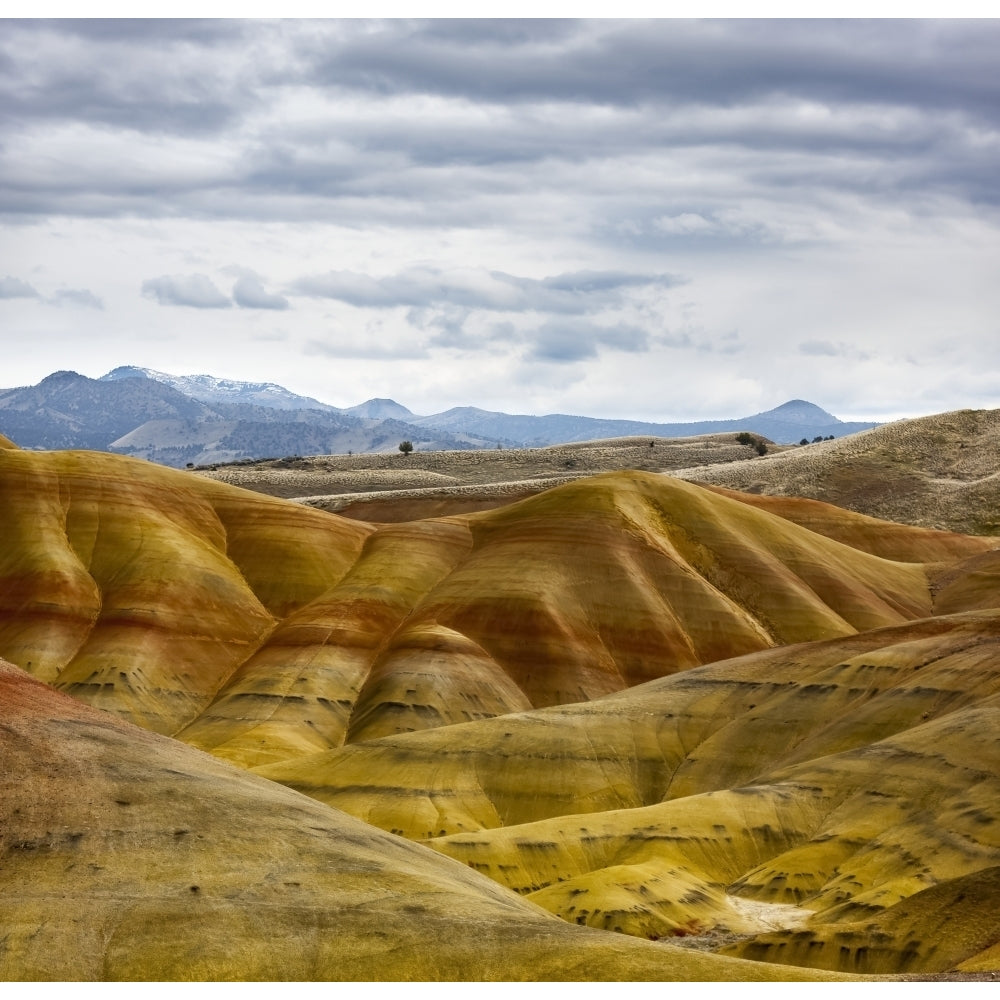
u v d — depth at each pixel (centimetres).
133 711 13562
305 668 14238
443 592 15725
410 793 10500
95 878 5112
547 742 11131
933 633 11988
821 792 9419
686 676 12388
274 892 5134
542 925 5000
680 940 7644
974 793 8644
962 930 6341
